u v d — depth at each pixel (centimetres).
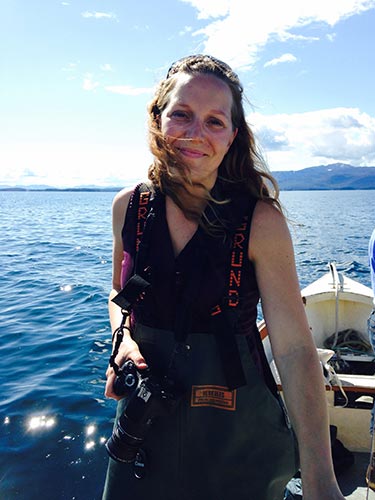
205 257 127
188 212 130
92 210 5131
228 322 129
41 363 568
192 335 131
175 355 133
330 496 108
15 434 405
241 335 131
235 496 135
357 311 490
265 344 377
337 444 314
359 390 311
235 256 127
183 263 129
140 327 141
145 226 137
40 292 976
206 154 126
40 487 339
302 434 116
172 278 130
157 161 134
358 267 1376
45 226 2883
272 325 125
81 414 439
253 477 135
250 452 134
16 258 1496
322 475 111
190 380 132
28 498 328
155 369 137
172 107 128
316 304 491
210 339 130
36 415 437
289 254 128
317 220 3297
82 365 559
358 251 1719
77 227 2797
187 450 135
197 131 125
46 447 386
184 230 132
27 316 780
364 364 426
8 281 1103
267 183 137
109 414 438
